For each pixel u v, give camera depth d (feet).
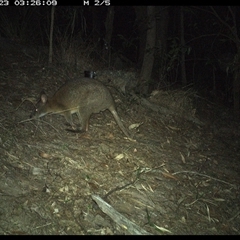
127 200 5.74
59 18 11.60
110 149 6.97
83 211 5.19
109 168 6.38
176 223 5.63
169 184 6.51
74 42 10.42
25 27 11.02
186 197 6.31
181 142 8.40
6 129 6.50
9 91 7.91
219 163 7.93
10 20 11.18
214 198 6.55
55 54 10.25
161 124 8.92
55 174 5.80
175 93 10.19
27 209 4.95
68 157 6.30
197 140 8.80
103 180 6.02
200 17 13.84
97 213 5.23
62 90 7.39
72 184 5.66
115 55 11.70
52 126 7.22
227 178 7.39
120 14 16.55
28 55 9.87
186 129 9.23
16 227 4.67
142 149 7.35
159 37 11.47
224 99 13.44
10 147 6.08
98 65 10.77
